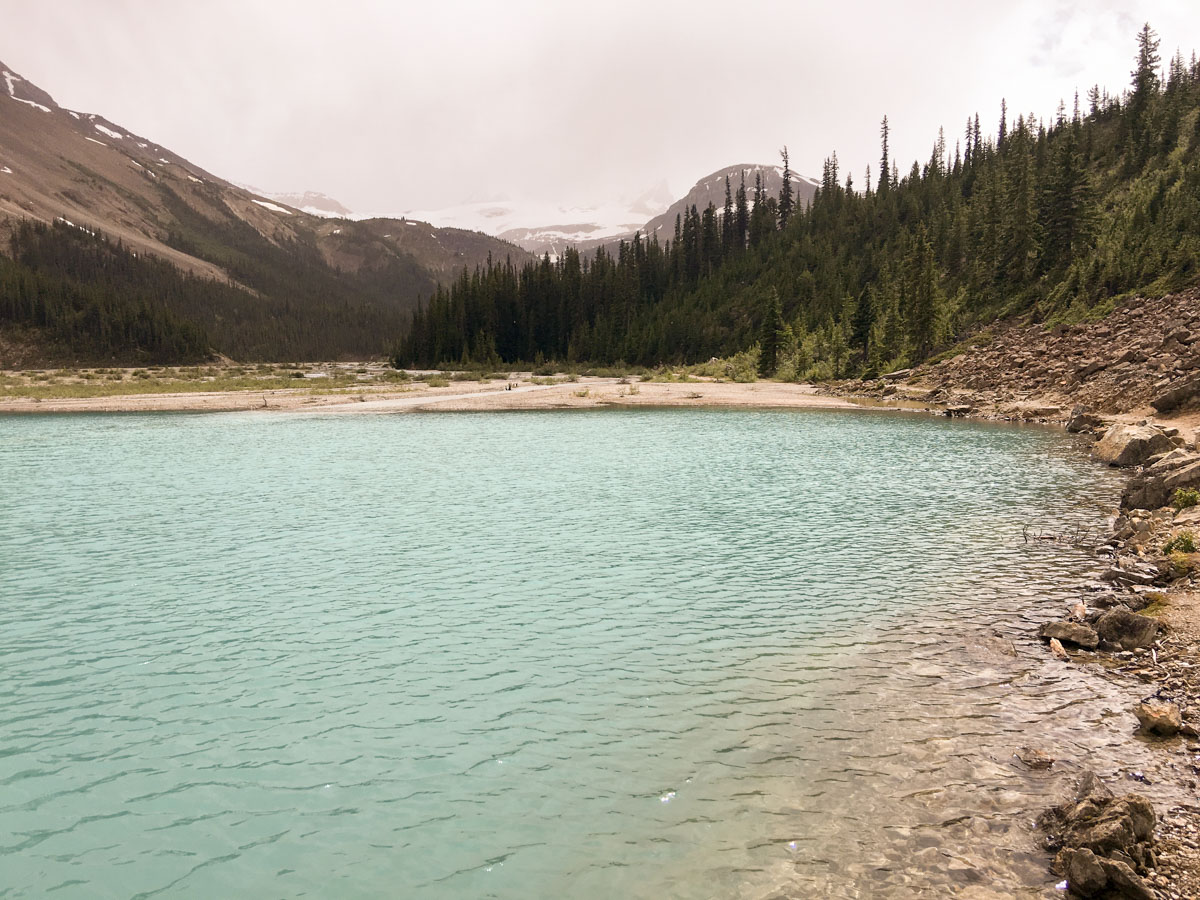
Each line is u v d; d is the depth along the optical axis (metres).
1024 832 6.95
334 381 92.19
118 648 12.16
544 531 19.52
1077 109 146.88
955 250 109.25
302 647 12.16
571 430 43.81
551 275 156.75
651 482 26.45
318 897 6.56
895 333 90.19
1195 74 145.38
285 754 8.97
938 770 8.07
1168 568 14.31
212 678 11.05
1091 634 11.42
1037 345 62.75
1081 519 20.03
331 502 23.20
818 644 11.89
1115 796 7.16
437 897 6.50
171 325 186.25
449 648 12.05
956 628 12.36
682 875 6.58
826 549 17.58
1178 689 9.68
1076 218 83.12
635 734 9.18
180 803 8.02
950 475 27.39
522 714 9.81
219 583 15.41
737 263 153.50
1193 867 6.24
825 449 34.75
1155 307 56.59
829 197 164.38
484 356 144.88
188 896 6.61
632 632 12.62
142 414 55.12
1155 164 105.62
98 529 19.86
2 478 27.56
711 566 16.31
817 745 8.73
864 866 6.57
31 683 10.91
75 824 7.67
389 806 7.89
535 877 6.69
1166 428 31.20
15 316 175.62
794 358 101.19
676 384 88.50
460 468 29.59
